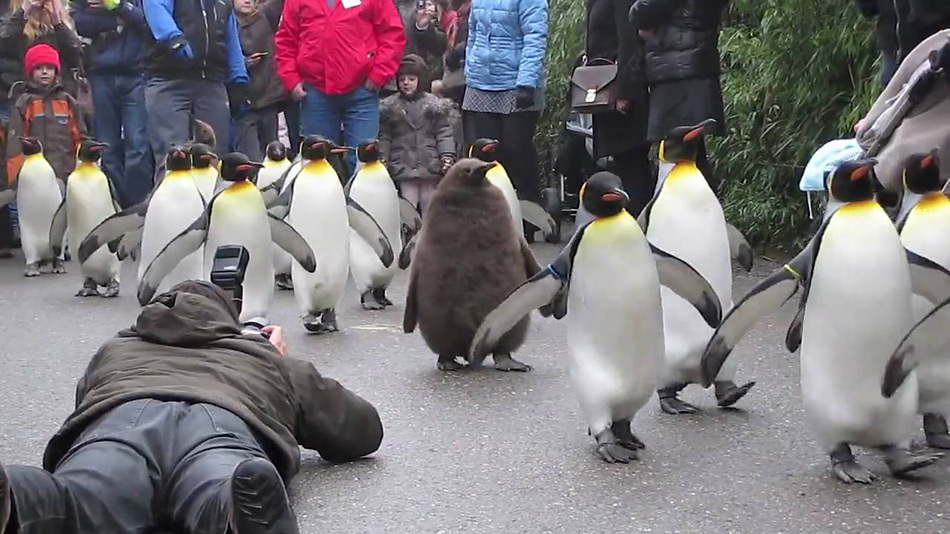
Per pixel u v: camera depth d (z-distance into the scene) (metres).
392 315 7.73
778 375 6.12
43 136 10.23
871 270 4.54
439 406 5.76
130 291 8.79
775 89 9.44
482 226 6.17
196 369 4.34
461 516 4.52
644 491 4.71
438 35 11.63
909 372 4.55
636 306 4.89
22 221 9.42
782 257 9.27
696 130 5.46
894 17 6.45
